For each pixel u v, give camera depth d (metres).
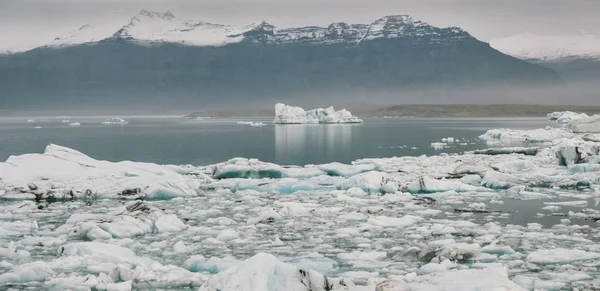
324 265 16.52
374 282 14.62
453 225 22.09
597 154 38.91
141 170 33.75
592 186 31.02
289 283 12.77
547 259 16.70
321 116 158.75
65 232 21.52
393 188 30.41
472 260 16.95
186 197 30.09
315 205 26.58
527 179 33.59
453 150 61.34
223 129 124.56
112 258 17.16
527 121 185.38
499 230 21.11
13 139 89.00
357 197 29.42
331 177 35.34
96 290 14.91
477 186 32.16
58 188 29.81
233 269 13.05
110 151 63.69
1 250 18.41
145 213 22.53
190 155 57.91
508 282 13.34
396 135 92.94
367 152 59.72
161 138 90.25
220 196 30.47
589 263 16.47
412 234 20.73
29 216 24.91
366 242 19.73
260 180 34.03
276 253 18.38
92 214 23.66
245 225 22.88
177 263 17.44
